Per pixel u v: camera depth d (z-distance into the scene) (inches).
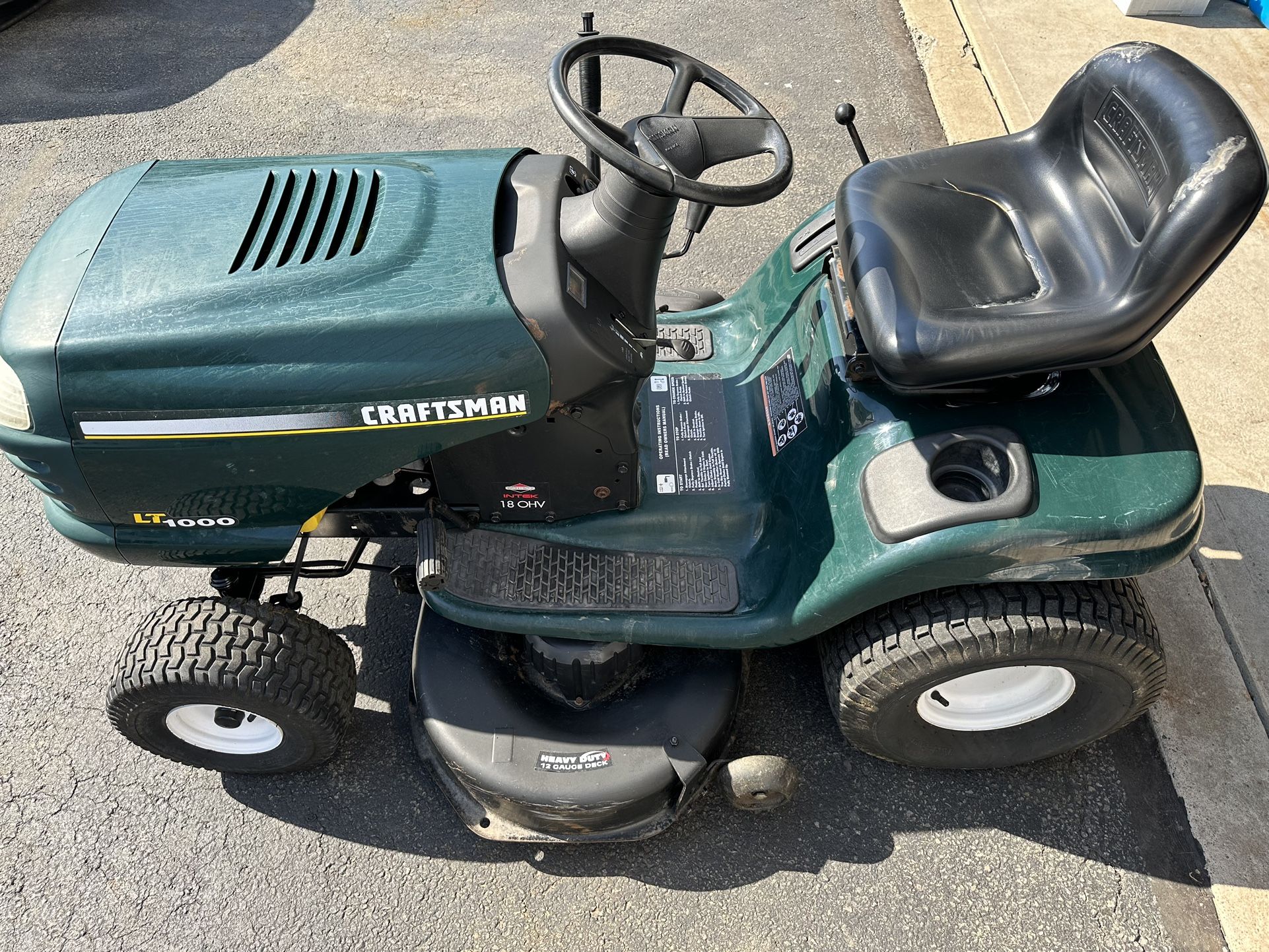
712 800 89.7
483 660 88.4
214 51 199.2
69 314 67.6
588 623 81.4
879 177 85.5
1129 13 192.9
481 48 197.6
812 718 95.7
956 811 88.8
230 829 88.8
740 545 86.7
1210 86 68.0
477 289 67.9
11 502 117.3
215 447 70.1
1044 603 73.3
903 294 73.7
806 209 154.8
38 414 68.4
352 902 84.4
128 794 91.0
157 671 76.9
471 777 82.6
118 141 174.6
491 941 82.0
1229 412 117.7
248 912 83.7
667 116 70.7
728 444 91.7
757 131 73.9
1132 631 74.0
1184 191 64.3
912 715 82.5
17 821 89.1
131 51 199.8
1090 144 79.0
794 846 87.0
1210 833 86.1
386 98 183.9
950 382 71.3
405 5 213.0
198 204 73.5
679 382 97.7
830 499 78.3
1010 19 192.7
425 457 74.0
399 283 68.2
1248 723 92.7
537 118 177.2
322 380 67.7
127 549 78.0
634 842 87.3
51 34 205.6
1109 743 92.6
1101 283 72.8
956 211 84.1
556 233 70.4
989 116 171.6
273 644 78.4
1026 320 69.6
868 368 78.0
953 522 69.7
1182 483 70.9
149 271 69.2
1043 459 71.6
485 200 72.6
